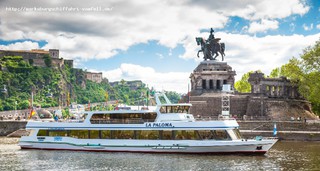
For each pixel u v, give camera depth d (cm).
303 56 13338
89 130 8138
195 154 7506
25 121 12719
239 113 14100
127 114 7988
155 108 8162
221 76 15925
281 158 7206
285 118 13488
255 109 13838
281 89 14925
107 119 8075
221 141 7394
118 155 7525
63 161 6975
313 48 13212
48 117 15862
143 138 7806
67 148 8231
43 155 7650
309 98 13550
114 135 7981
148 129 7788
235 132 7606
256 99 13912
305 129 11306
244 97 14188
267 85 14725
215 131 7538
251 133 10881
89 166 6519
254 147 7400
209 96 14612
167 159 7044
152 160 6969
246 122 11706
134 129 7862
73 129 8244
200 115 14238
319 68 13050
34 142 8450
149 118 7912
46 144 8369
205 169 6209
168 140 7644
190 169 6212
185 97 15050
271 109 13738
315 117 14225
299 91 13725
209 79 15988
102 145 7975
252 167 6356
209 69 16362
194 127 7588
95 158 7231
